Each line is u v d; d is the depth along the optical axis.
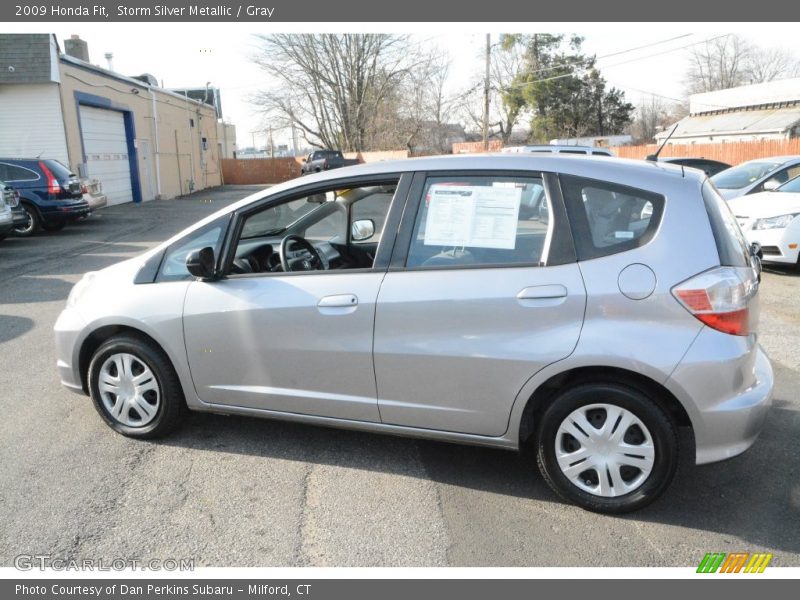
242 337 3.67
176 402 3.95
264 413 3.77
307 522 3.17
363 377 3.47
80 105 19.83
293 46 44.44
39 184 14.15
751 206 9.22
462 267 3.29
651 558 2.90
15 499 3.35
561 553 2.94
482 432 3.35
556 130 52.75
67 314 4.12
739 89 37.34
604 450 3.16
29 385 4.95
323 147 48.62
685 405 2.98
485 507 3.30
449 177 3.39
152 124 26.23
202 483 3.53
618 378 3.11
